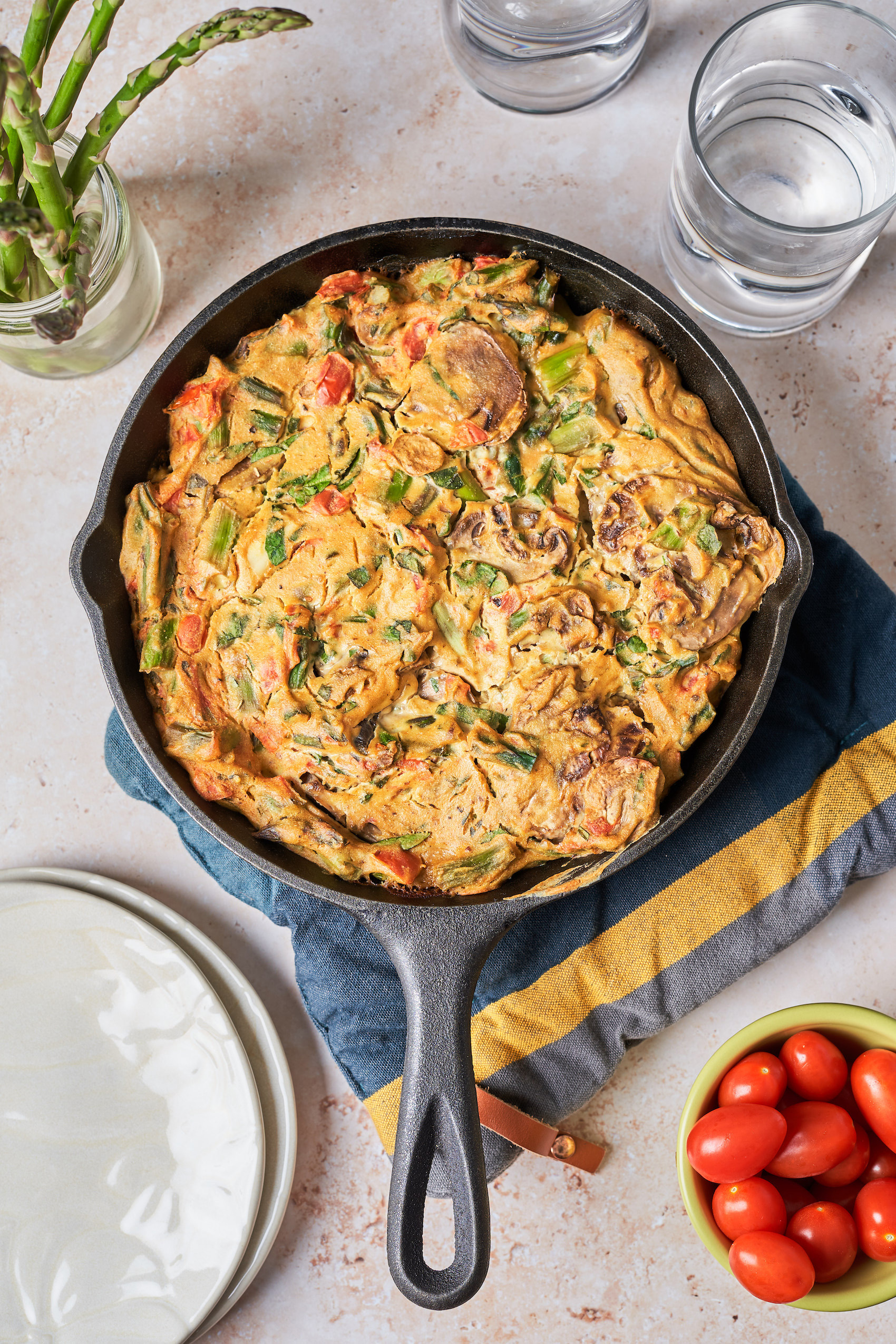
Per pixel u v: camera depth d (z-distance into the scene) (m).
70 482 0.76
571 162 0.76
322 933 0.73
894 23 0.74
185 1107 0.73
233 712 0.64
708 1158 0.66
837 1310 0.67
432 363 0.65
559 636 0.64
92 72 0.76
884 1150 0.69
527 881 0.65
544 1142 0.70
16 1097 0.74
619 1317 0.74
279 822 0.64
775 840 0.71
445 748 0.64
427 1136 0.61
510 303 0.65
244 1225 0.71
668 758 0.65
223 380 0.65
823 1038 0.68
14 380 0.76
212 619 0.65
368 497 0.64
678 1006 0.71
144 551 0.64
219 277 0.76
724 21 0.75
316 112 0.76
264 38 0.76
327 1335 0.74
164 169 0.76
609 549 0.64
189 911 0.76
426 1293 0.60
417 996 0.62
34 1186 0.73
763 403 0.75
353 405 0.65
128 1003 0.74
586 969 0.71
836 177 0.74
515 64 0.73
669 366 0.66
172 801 0.73
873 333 0.75
